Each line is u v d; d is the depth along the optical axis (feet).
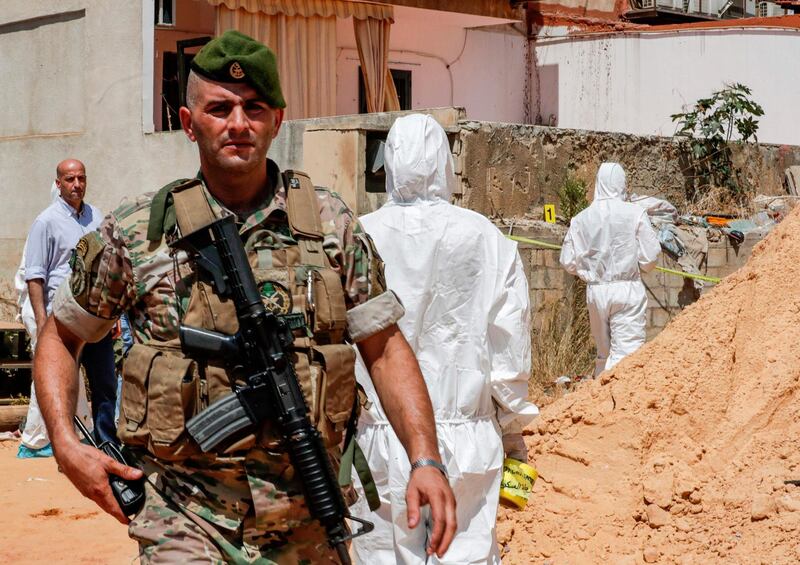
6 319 55.26
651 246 32.81
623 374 21.24
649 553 18.04
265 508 9.11
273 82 9.46
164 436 9.11
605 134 42.32
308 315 9.47
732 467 19.35
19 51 55.21
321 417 9.34
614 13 73.41
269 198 9.70
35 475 27.91
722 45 64.80
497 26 69.36
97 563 20.52
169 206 9.47
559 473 20.20
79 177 28.14
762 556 17.16
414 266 14.20
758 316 21.49
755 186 48.91
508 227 37.63
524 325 14.40
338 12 55.88
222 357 9.23
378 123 38.91
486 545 13.97
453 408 13.96
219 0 51.62
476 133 37.68
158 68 59.88
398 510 13.83
